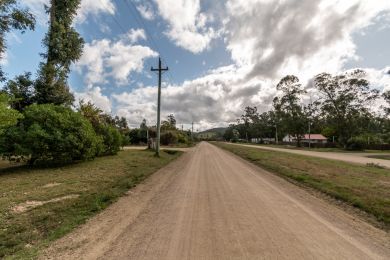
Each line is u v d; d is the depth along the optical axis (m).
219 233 4.52
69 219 5.36
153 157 20.50
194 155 25.67
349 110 47.44
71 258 3.65
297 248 3.91
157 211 5.97
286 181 10.34
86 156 14.75
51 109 13.95
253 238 4.29
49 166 13.94
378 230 4.81
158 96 22.59
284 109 57.91
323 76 48.91
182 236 4.39
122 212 5.92
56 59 22.80
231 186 9.07
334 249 3.90
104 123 22.41
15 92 20.41
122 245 4.06
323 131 74.94
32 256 3.73
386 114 45.56
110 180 9.93
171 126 67.38
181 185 9.28
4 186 8.71
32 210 5.95
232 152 31.42
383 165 17.97
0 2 16.69
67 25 23.19
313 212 5.93
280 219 5.35
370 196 7.34
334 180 10.12
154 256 3.66
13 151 12.87
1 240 4.30
